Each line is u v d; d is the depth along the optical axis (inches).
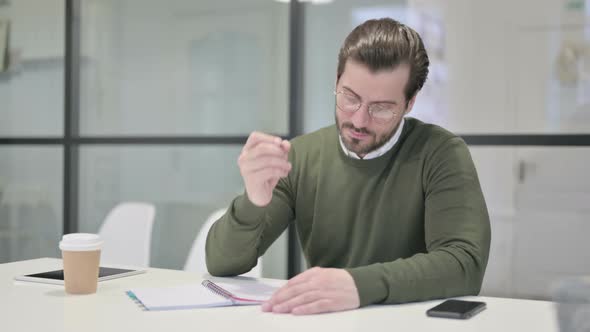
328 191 58.6
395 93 50.2
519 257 96.8
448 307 39.9
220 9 116.8
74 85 129.1
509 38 96.9
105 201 128.2
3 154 136.3
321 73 108.7
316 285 40.1
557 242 94.8
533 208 96.0
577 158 93.7
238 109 115.4
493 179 98.0
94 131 128.6
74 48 129.0
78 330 35.2
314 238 59.3
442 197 51.8
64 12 129.8
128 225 85.0
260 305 41.6
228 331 34.8
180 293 44.5
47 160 132.9
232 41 115.9
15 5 135.0
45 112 133.0
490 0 97.7
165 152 121.9
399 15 103.0
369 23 52.2
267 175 46.2
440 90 100.7
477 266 47.5
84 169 130.0
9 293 46.0
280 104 112.0
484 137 98.2
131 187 125.5
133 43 124.6
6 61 135.8
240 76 115.3
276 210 58.8
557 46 94.6
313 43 109.3
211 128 117.8
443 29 100.3
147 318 37.9
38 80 133.3
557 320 27.3
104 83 127.6
